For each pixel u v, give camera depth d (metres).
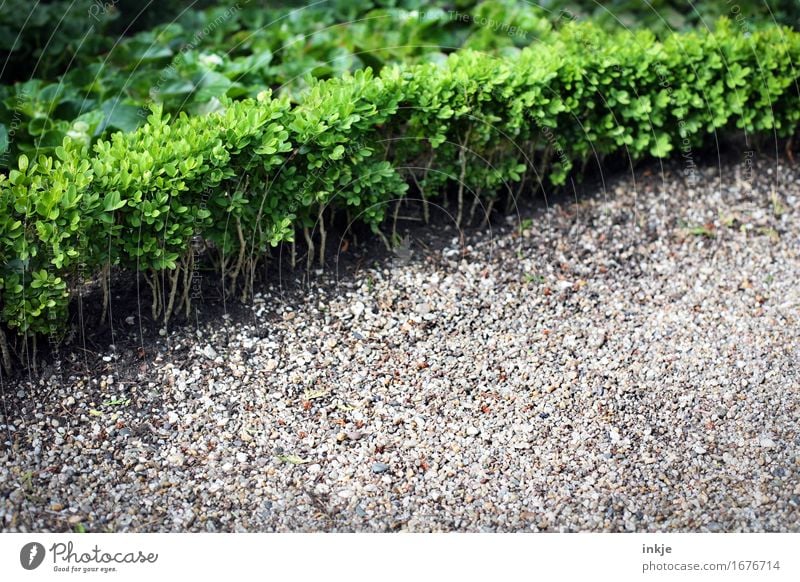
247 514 1.67
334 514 1.67
